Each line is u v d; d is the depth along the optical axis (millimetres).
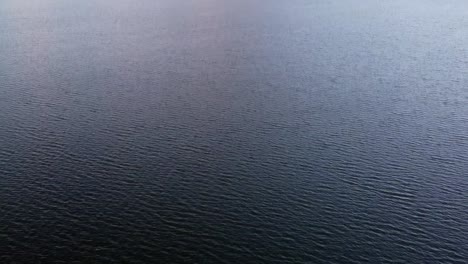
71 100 65375
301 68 77125
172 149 51219
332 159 48656
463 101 61719
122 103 63969
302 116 58625
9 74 77188
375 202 41719
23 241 36969
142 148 51531
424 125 55500
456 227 38469
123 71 77688
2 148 51750
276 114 59375
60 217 39875
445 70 73562
